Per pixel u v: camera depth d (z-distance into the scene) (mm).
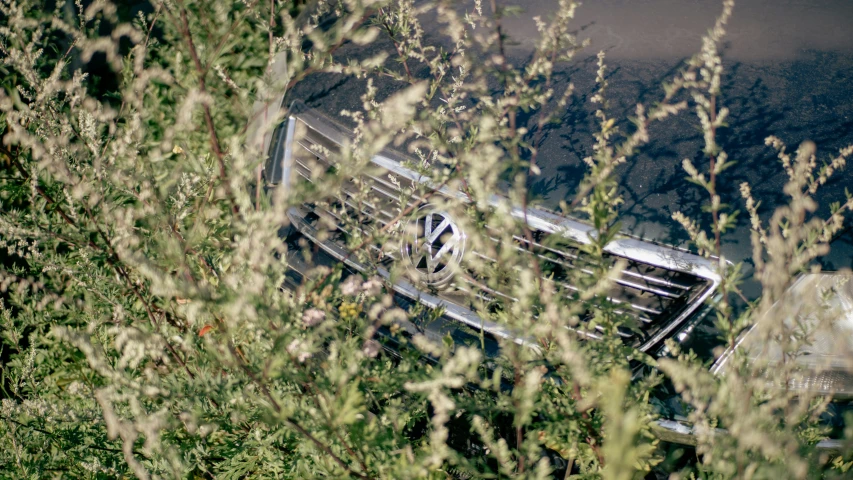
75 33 2396
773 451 1385
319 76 3738
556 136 3064
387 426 2016
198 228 1959
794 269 1697
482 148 1965
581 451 1927
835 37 3328
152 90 3021
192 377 2279
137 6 4180
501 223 1702
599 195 1658
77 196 2000
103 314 2576
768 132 2877
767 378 1707
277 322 1676
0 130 2617
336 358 1809
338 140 3379
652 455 2160
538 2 3855
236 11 2707
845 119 2873
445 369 1575
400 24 2510
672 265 2576
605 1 3828
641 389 1970
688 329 2496
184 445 2463
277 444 2371
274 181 3457
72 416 2258
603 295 1749
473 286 2014
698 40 3420
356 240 2301
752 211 1965
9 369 3002
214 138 1934
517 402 1797
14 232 2193
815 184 1957
